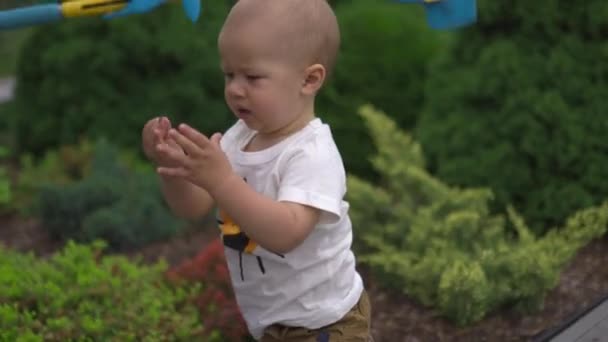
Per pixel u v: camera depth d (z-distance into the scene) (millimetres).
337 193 2891
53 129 7414
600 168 5215
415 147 5500
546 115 5273
